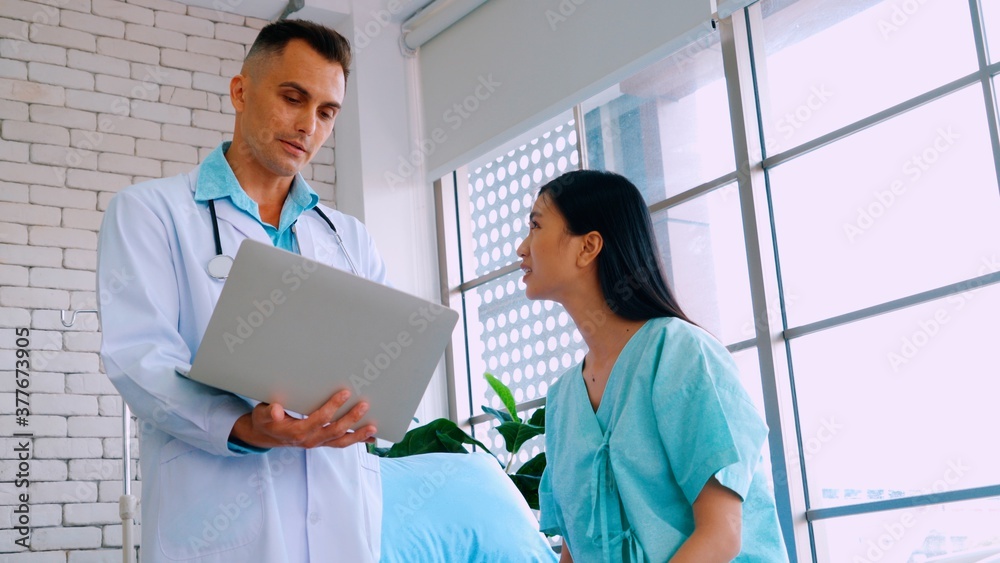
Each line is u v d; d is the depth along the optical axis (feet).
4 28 14.46
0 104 14.19
